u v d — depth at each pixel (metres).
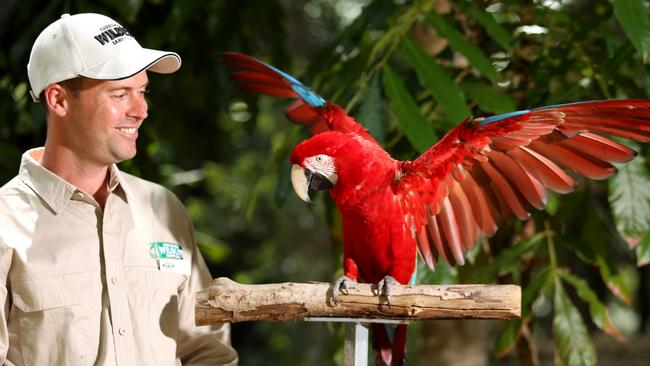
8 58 4.18
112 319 2.29
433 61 3.21
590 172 2.37
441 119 3.47
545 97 3.63
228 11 4.65
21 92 4.61
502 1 3.78
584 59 3.61
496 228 2.54
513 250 3.48
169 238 2.53
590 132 2.31
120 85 2.25
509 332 3.41
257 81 3.11
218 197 9.54
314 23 9.13
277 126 9.22
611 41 3.65
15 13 4.19
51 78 2.24
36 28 4.03
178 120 5.11
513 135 2.38
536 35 3.71
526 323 3.80
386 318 2.20
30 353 2.23
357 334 2.23
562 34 3.76
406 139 3.59
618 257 6.91
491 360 6.41
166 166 5.04
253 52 4.98
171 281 2.48
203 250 5.43
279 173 3.57
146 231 2.48
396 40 3.35
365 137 2.74
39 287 2.23
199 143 8.97
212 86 4.74
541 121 2.31
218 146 9.16
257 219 9.61
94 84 2.23
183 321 2.57
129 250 2.40
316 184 2.57
